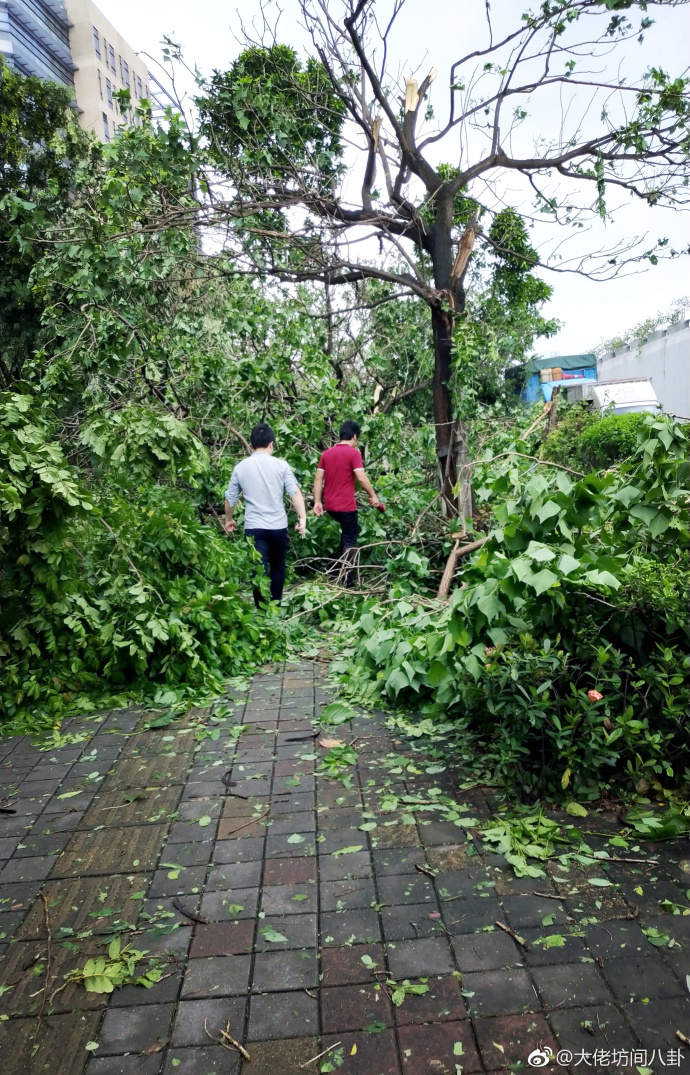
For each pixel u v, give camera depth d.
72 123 15.52
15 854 2.70
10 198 5.58
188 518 5.13
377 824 2.80
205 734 3.76
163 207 5.38
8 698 4.05
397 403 10.33
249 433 8.17
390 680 3.92
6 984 2.06
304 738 3.66
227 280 7.23
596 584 3.00
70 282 5.76
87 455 7.72
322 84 6.80
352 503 6.96
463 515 6.49
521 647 2.97
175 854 2.66
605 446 12.57
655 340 24.67
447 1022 1.85
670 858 2.51
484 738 3.47
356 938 2.18
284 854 2.63
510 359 12.60
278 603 5.91
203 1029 1.87
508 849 2.56
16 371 14.20
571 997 1.91
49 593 4.32
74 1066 1.77
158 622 4.34
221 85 5.89
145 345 6.88
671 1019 1.83
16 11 39.56
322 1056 1.77
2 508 3.99
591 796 2.89
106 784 3.24
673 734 2.80
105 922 2.30
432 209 6.65
